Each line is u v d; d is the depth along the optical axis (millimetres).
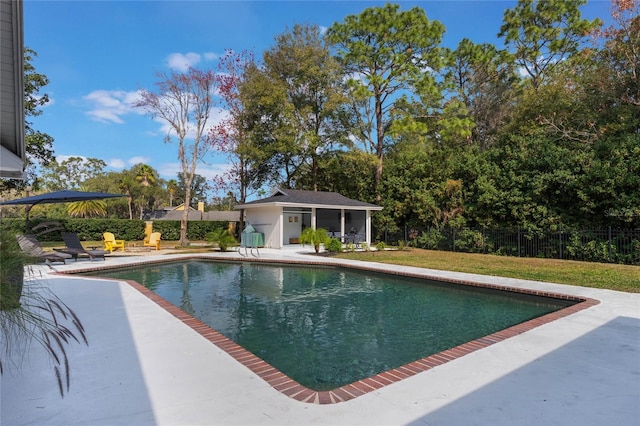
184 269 13727
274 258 15250
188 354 4148
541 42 27281
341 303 8250
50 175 51750
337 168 29562
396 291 9586
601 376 3594
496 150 20641
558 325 5445
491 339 4812
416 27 22844
